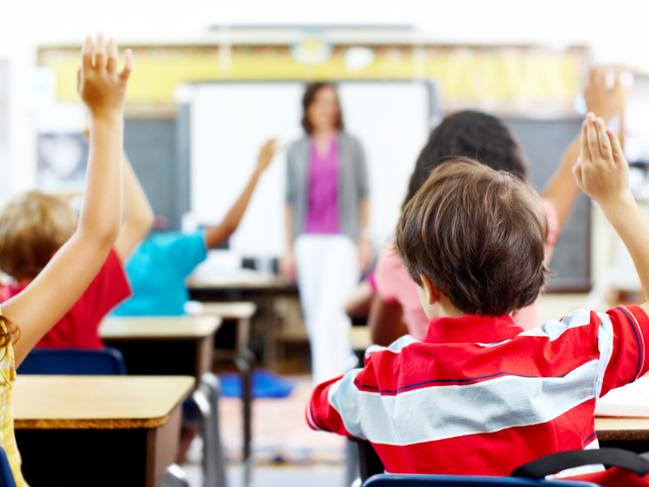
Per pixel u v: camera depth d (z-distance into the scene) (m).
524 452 1.01
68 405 1.50
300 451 3.72
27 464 1.54
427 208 1.10
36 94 6.02
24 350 1.11
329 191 5.41
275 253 5.91
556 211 2.02
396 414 1.07
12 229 1.91
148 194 6.06
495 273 1.06
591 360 1.05
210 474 2.65
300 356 6.14
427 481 0.86
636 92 5.18
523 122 5.95
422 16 5.98
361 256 5.52
